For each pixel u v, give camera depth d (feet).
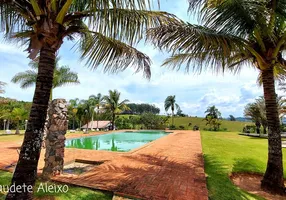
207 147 30.66
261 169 18.31
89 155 23.48
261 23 12.09
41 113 7.27
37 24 7.21
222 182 14.37
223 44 10.89
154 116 105.81
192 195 11.68
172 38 10.59
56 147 15.39
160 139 43.21
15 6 7.97
